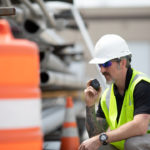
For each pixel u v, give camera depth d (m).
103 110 3.28
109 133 2.80
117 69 2.95
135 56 16.73
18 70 1.82
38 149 1.89
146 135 2.82
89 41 5.46
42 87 5.95
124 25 16.42
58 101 7.66
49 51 4.88
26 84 1.84
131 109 2.92
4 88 1.80
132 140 2.78
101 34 16.39
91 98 3.09
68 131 4.41
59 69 6.48
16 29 4.89
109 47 2.98
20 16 4.51
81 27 5.44
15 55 1.81
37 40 5.20
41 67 4.87
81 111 8.01
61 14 5.51
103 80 4.55
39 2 4.21
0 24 1.94
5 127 1.80
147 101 2.78
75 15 5.45
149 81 2.87
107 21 16.36
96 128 3.13
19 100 1.82
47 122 4.61
